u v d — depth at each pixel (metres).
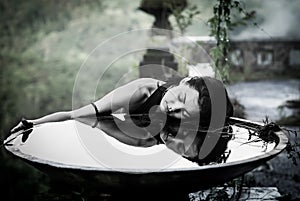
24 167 5.62
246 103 4.83
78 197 2.31
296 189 3.00
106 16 8.66
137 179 1.47
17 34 8.63
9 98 7.39
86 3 8.87
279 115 4.42
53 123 2.20
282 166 3.43
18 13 8.77
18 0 8.82
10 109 7.10
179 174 1.45
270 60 6.35
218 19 3.25
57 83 7.63
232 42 6.31
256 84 5.79
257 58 6.35
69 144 1.88
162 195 1.63
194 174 1.46
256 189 2.43
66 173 1.53
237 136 2.05
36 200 2.40
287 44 6.33
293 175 3.24
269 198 2.31
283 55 6.35
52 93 7.45
